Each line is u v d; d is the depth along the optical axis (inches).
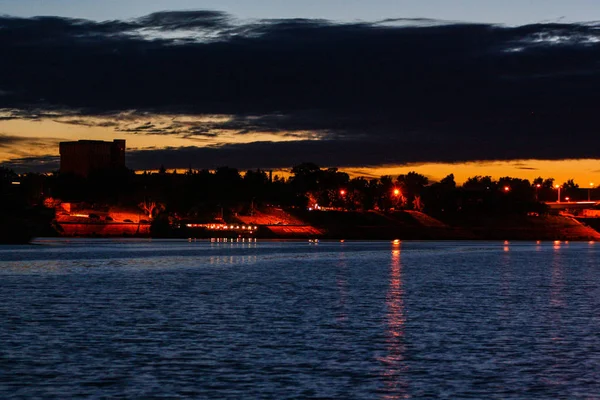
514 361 1876.2
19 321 2518.5
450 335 2253.9
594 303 3161.9
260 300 3225.9
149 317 2632.9
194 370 1771.7
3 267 5472.4
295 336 2226.9
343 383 1657.2
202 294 3494.1
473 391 1596.9
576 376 1722.4
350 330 2345.0
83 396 1550.2
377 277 4707.2
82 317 2628.0
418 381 1676.9
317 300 3238.2
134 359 1886.1
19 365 1812.3
